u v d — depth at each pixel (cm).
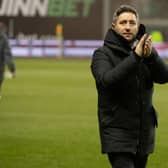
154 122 1359
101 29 9944
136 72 1314
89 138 2536
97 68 1316
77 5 10006
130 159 1328
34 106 3625
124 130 1319
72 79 5712
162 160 2130
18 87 4872
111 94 1316
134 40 1336
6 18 10062
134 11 1337
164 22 10312
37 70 6888
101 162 2088
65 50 9719
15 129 2761
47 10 10038
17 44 9656
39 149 2294
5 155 2181
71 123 2959
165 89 4831
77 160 2109
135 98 1316
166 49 9506
